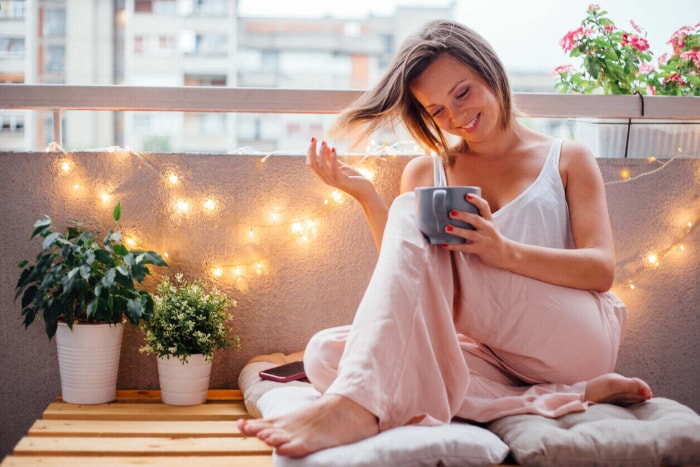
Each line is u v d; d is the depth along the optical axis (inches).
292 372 60.4
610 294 59.2
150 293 68.0
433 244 51.0
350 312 69.9
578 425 46.1
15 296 62.8
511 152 62.4
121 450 48.4
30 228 67.4
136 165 68.2
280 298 69.4
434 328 49.3
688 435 44.4
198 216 68.6
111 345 61.9
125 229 68.1
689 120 73.2
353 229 69.7
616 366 71.4
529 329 52.5
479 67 58.7
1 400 67.4
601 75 77.3
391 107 62.1
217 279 68.9
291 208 69.3
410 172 66.1
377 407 44.0
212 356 63.9
